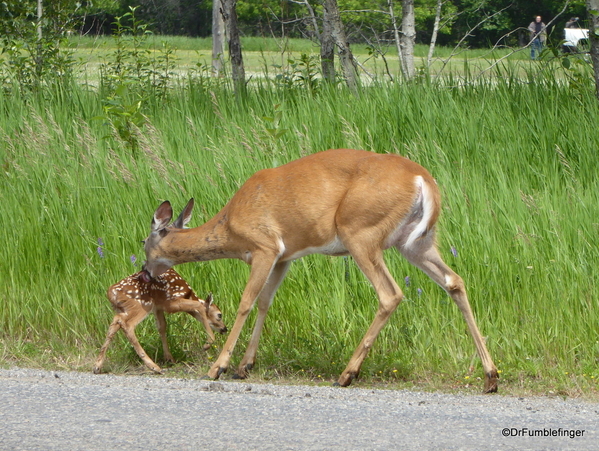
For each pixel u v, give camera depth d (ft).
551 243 36.45
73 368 32.73
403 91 53.52
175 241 32.27
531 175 45.70
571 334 32.60
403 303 34.50
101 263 37.91
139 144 47.11
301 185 30.22
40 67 65.41
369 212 29.37
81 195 42.47
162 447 20.90
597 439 21.81
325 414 23.98
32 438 21.48
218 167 41.68
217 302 36.32
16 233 40.37
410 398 26.81
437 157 45.96
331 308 34.40
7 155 49.06
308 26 74.59
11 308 36.86
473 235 37.06
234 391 27.63
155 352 34.40
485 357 29.22
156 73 67.10
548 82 54.54
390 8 67.51
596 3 51.44
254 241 30.60
